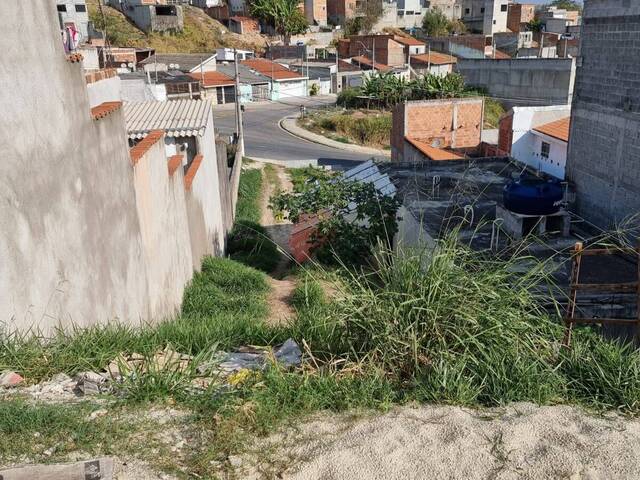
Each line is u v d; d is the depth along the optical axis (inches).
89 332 162.7
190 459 109.1
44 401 124.1
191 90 1536.7
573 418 127.6
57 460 104.3
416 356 143.1
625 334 250.1
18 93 149.1
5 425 111.0
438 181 502.0
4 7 143.6
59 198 169.8
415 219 396.2
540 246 357.4
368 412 128.2
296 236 506.9
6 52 143.9
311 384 135.6
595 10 405.7
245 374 140.3
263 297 352.8
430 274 151.2
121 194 226.2
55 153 168.4
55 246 165.5
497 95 1318.9
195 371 140.3
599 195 422.3
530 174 523.5
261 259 505.4
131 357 156.4
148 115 499.8
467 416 126.3
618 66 389.4
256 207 784.9
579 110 437.1
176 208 328.8
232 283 371.9
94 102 307.1
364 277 162.7
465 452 113.4
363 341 153.3
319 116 1432.1
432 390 134.2
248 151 1179.3
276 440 116.9
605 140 409.4
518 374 137.9
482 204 427.5
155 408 124.6
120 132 229.1
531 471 109.2
